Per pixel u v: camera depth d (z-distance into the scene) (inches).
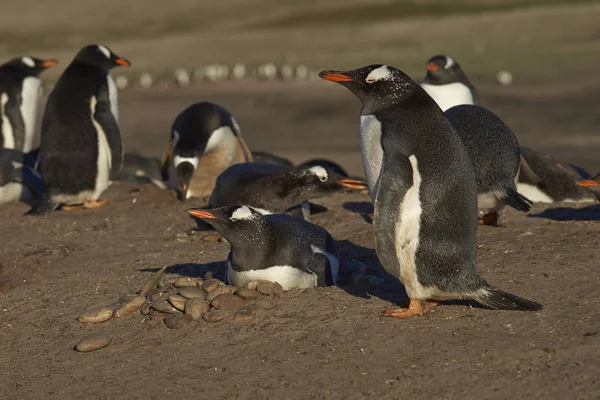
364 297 375.6
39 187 725.9
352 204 609.9
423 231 335.0
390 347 321.1
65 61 3024.1
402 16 4384.8
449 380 292.5
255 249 378.0
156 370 329.1
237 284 391.2
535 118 1614.2
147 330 371.6
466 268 339.9
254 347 337.1
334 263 408.5
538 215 530.3
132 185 744.3
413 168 334.6
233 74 2605.8
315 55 3125.0
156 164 848.3
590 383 279.6
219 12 4466.0
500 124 458.0
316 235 400.8
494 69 2445.9
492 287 342.3
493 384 287.1
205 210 379.2
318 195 511.5
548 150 1306.6
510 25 3693.4
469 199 339.9
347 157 1317.7
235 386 307.3
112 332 374.9
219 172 701.3
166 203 669.3
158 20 4256.9
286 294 382.6
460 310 350.6
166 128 1641.2
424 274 339.3
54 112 659.4
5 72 836.6
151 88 2351.1
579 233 453.7
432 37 3481.8
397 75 354.6
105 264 483.2
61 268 490.0
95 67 682.8
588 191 603.2
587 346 302.4
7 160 717.3
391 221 332.2
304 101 1894.7
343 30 3831.2
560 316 331.6
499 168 449.1
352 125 1628.9
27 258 512.4
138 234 564.1
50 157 655.8
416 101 349.7
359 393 291.7
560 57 2623.0
